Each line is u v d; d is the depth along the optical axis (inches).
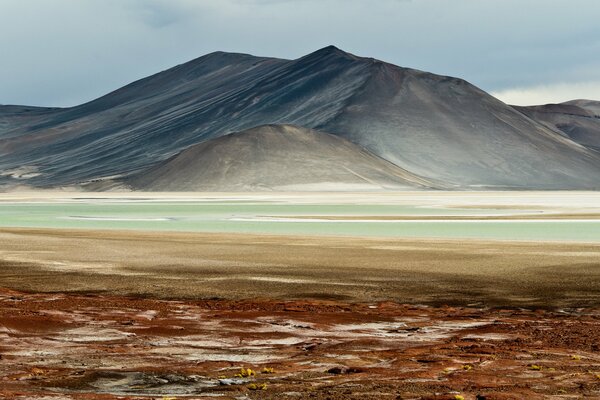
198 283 1642.5
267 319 1198.3
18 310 1255.5
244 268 1886.1
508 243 2508.6
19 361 885.2
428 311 1296.8
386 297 1454.2
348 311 1291.8
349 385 762.8
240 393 734.5
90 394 729.0
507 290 1526.8
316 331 1099.3
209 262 2009.1
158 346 984.3
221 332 1083.3
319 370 840.3
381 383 770.8
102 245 2487.7
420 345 995.9
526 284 1600.6
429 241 2603.3
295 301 1409.9
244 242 2588.6
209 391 746.2
